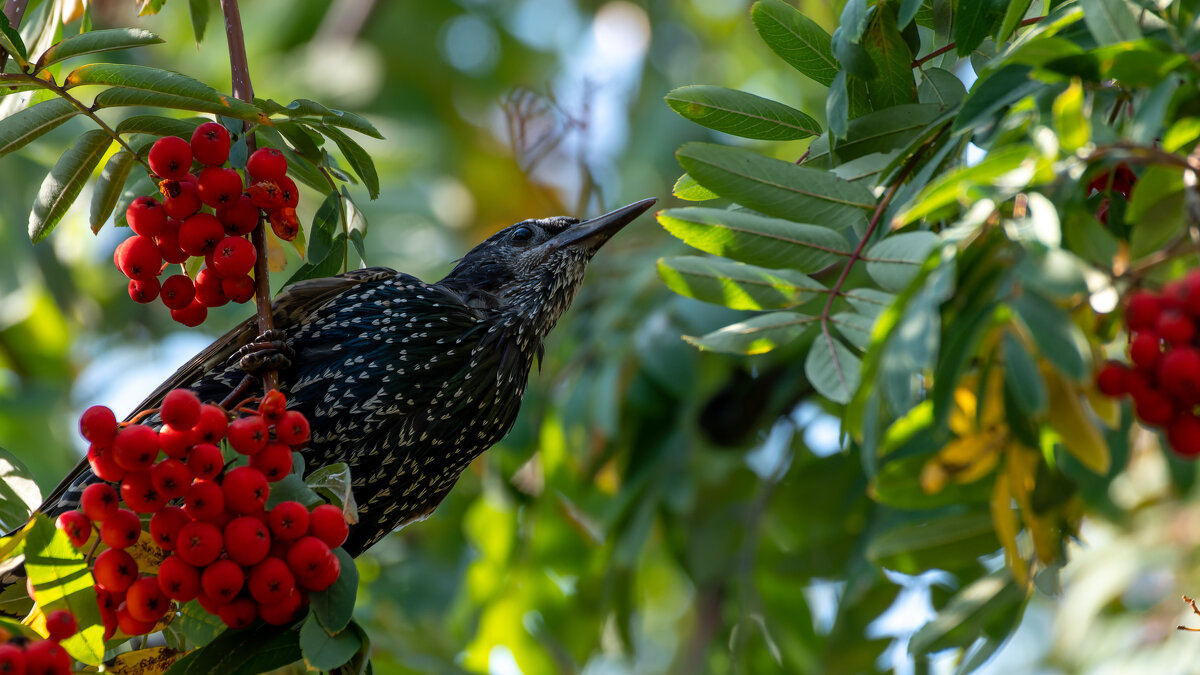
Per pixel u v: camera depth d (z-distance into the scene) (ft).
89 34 18.84
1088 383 15.20
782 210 18.48
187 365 25.39
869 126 20.42
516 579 40.04
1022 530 23.34
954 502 24.72
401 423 26.09
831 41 20.40
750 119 20.71
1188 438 14.58
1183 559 33.73
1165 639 33.96
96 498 16.97
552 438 37.52
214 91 18.67
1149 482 34.63
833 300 18.58
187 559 16.62
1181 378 13.87
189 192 20.12
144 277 20.59
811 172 18.57
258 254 21.39
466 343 27.14
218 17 52.90
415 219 51.44
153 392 25.22
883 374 13.46
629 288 38.17
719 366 37.52
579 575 39.83
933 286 13.58
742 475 40.42
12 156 44.93
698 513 40.16
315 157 22.06
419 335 26.48
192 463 16.71
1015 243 13.92
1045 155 13.70
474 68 57.31
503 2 58.90
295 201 20.92
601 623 37.37
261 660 17.62
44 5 24.59
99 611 17.07
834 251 18.21
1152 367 14.42
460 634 38.73
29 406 45.32
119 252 20.56
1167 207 15.05
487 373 27.43
